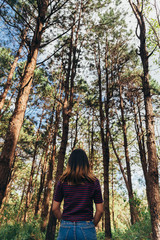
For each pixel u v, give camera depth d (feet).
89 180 5.77
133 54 50.65
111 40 53.47
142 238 22.54
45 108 65.36
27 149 69.51
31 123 72.79
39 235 24.93
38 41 21.01
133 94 43.42
